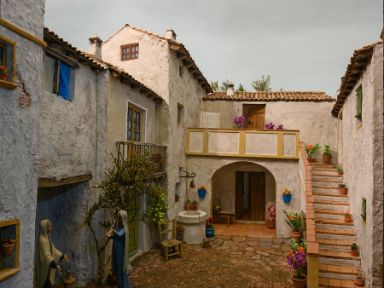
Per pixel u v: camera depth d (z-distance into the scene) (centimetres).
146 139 1088
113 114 855
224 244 1210
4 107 464
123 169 780
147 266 976
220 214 1517
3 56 477
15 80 480
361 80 805
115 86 866
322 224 968
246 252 1120
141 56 1225
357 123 875
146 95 1077
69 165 710
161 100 1170
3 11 459
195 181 1416
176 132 1280
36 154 524
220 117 1673
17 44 484
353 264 834
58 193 823
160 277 895
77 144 739
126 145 925
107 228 832
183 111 1372
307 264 785
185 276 904
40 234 607
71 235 806
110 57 1295
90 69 794
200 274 919
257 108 1683
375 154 672
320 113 1595
